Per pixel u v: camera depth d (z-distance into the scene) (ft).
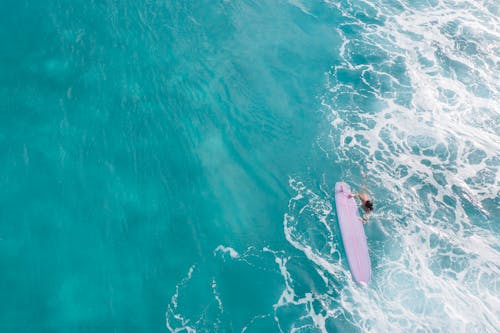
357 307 76.07
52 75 110.22
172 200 90.79
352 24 128.77
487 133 101.19
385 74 114.42
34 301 76.02
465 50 119.44
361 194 87.25
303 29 127.03
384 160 97.19
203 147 99.60
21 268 79.51
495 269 80.28
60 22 122.52
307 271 81.00
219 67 115.65
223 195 92.02
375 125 103.65
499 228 86.22
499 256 82.12
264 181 94.48
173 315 75.51
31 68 111.24
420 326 73.31
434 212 88.74
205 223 87.76
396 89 110.73
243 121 104.78
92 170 93.97
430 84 111.24
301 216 88.89
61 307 75.66
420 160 96.89
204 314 75.61
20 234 83.71
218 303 77.00
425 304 75.87
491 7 132.05
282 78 114.11
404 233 85.56
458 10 131.54
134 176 93.81
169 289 78.69
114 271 80.43
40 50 115.44
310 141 101.35
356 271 79.82
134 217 87.81
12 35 118.21
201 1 131.85
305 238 85.71
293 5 133.90
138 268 81.05
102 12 126.00
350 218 86.94
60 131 99.66
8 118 100.89
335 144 100.48
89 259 81.56
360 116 105.60
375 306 76.02
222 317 75.25
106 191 91.04
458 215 88.17
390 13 131.85
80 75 110.73
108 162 95.50
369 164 96.58
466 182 93.04
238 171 95.96
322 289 78.59
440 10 131.75
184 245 84.43
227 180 94.38
